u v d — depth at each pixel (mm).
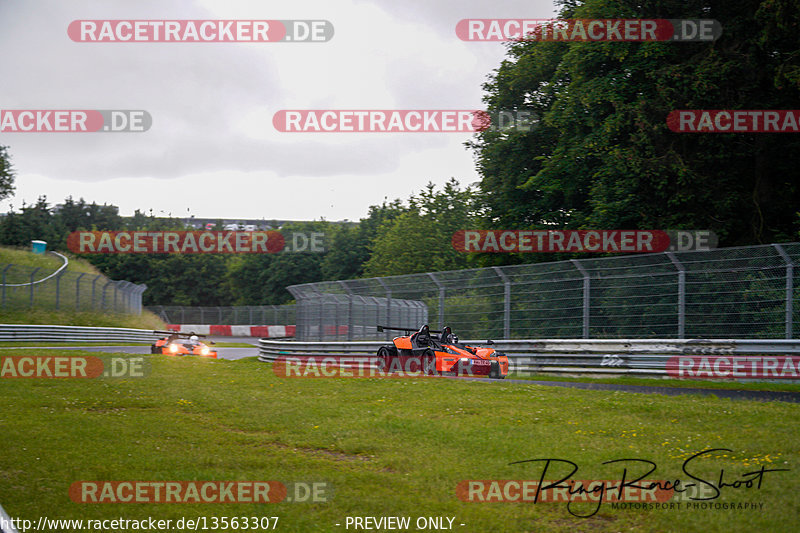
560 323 47531
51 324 93562
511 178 80062
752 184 62656
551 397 32000
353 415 29000
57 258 140500
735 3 59438
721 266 40281
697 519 15891
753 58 57062
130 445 23812
